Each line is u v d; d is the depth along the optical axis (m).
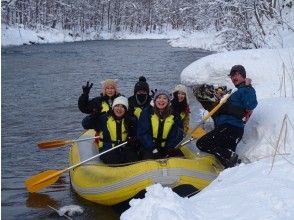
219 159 5.45
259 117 5.92
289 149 5.00
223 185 4.15
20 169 6.46
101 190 4.94
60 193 5.50
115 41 47.66
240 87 5.48
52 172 5.43
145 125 5.35
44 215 4.82
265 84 8.36
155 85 14.35
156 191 3.71
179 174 4.72
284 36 14.81
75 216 4.77
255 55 9.29
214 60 9.88
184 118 6.48
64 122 9.57
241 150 5.84
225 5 18.39
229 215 3.35
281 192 3.60
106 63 22.28
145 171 4.72
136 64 21.67
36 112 10.61
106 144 5.63
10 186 5.74
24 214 4.85
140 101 6.23
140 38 56.91
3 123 9.47
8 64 21.52
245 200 3.56
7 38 37.97
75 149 6.28
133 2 62.06
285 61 8.95
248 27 16.50
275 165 4.35
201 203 3.65
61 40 47.19
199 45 32.72
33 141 8.05
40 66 20.77
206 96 5.99
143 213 3.49
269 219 3.20
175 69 19.27
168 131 5.38
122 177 4.80
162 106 5.32
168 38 56.91
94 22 56.84
